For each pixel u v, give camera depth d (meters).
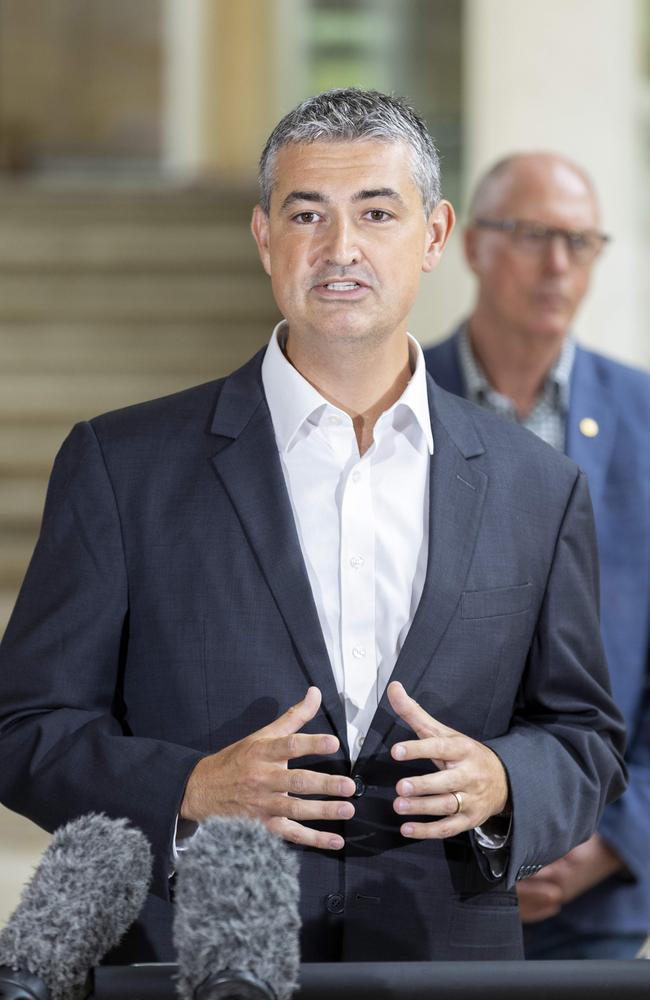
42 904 3.15
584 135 12.09
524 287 7.23
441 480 4.80
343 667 4.62
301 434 4.79
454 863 4.60
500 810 4.38
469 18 12.56
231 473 4.68
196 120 26.80
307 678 4.51
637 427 7.25
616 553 6.96
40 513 15.86
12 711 4.62
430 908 4.54
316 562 4.70
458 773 4.16
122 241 18.95
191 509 4.66
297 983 3.03
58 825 4.39
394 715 4.56
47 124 27.38
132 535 4.66
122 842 3.32
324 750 3.97
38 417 16.97
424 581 4.68
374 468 4.84
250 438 4.77
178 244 18.92
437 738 4.17
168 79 27.00
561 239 7.22
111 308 18.48
